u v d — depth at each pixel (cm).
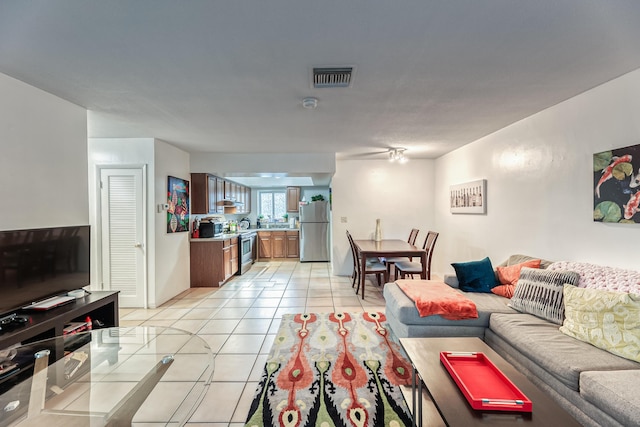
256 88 220
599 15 138
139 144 370
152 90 223
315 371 227
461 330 244
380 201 550
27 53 169
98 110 265
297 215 795
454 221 459
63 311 211
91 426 146
